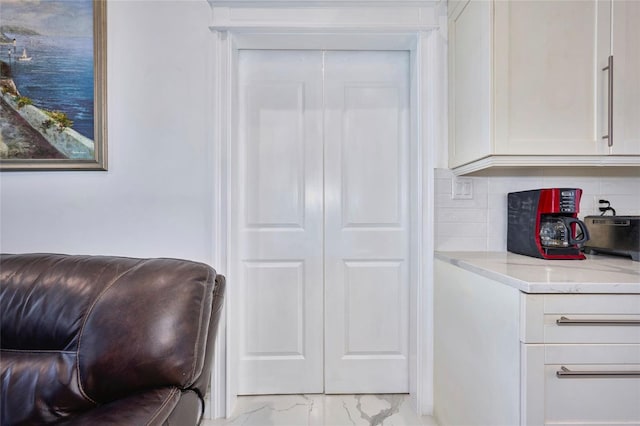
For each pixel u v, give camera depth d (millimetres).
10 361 924
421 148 1707
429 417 1698
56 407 872
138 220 1709
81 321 937
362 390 1899
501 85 1304
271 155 1882
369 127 1893
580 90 1314
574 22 1310
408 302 1893
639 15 1307
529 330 931
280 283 1894
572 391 927
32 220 1709
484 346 1165
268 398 1862
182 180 1707
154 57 1690
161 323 896
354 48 1840
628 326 925
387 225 1897
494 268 1169
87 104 1683
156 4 1684
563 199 1382
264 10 1662
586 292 930
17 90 1677
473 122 1442
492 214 1720
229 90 1692
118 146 1701
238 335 1873
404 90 1893
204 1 1685
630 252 1359
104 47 1675
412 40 1755
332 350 1901
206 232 1709
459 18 1582
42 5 1666
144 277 983
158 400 794
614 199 1688
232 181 1724
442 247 1717
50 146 1685
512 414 981
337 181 1890
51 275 1011
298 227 1895
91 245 1715
